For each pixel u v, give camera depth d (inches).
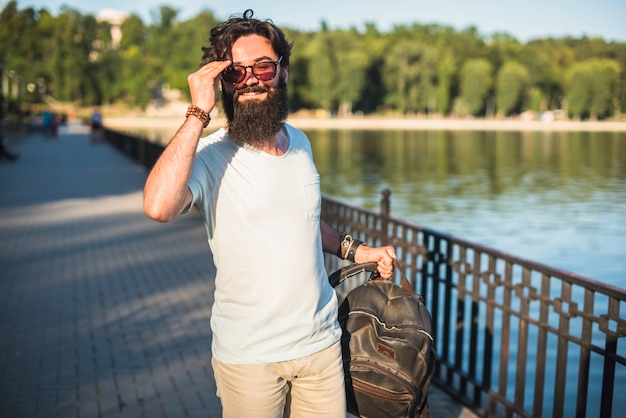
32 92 4675.2
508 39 6727.4
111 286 324.2
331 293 107.2
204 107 94.7
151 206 91.4
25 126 2272.4
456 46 6097.4
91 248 420.8
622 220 741.9
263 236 98.3
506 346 176.6
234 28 99.0
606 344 139.2
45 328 257.4
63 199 663.8
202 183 98.0
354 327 110.5
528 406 241.9
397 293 114.0
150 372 212.5
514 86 5546.3
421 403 113.8
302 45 5462.6
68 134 2225.6
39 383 203.0
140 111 5620.1
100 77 5802.2
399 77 5388.8
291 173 101.0
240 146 100.3
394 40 6210.6
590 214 794.8
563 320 152.8
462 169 1528.1
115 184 797.2
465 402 192.7
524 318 167.9
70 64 5689.0
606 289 137.3
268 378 100.7
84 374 210.5
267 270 98.5
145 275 347.9
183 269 361.7
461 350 197.5
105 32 7180.1
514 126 5221.5
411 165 1636.3
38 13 7066.9
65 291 314.2
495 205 890.7
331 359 104.0
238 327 100.3
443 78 5442.9
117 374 210.7
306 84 5388.8
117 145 1466.5
